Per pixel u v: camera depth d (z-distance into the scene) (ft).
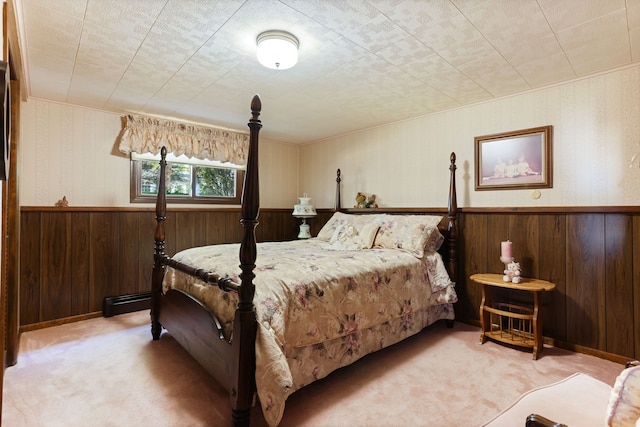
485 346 8.80
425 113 11.68
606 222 8.09
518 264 8.87
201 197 13.88
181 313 7.50
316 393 6.48
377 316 7.68
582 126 8.56
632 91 7.86
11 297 7.50
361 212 13.52
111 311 11.00
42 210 10.06
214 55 7.50
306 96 10.05
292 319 6.01
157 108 11.25
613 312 7.96
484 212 10.25
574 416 3.29
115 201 11.68
